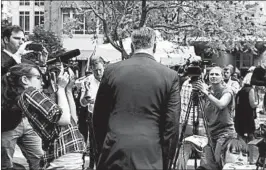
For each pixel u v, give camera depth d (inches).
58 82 235.8
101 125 208.7
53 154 231.6
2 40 287.0
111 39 643.5
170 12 696.4
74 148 233.5
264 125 323.9
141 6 681.6
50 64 260.7
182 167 345.4
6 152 246.2
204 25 655.8
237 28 661.3
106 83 204.7
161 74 201.8
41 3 1849.2
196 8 657.0
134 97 197.3
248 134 414.0
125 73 201.8
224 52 701.9
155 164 190.7
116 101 199.8
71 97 255.3
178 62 727.7
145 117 196.4
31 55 262.5
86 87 367.9
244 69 1320.1
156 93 198.4
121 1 694.5
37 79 241.1
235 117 417.4
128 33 708.0
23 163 270.7
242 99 413.7
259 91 456.8
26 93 228.4
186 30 688.4
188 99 366.6
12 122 245.3
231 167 309.1
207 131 330.3
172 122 198.5
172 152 200.1
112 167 191.5
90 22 767.7
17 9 1829.5
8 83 242.4
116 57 737.0
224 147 329.1
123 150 190.4
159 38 698.8
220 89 354.9
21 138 251.1
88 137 382.3
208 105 357.4
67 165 231.0
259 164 309.4
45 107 223.8
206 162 341.7
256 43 721.6
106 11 709.9
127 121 195.5
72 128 236.1
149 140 191.9
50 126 227.9
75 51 262.7
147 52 209.2
